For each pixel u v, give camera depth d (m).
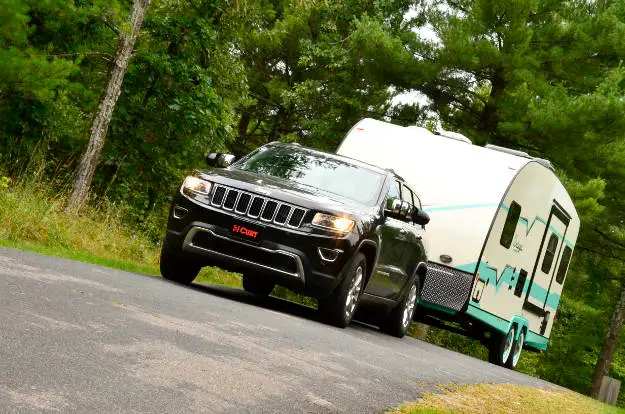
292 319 9.45
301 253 9.77
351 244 9.97
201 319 7.18
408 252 12.05
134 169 19.12
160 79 18.95
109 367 4.69
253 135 35.22
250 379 5.31
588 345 33.94
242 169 11.17
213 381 4.98
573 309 33.59
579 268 28.91
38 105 15.62
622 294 28.75
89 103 17.77
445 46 24.61
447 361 10.70
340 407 5.27
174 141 19.62
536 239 15.88
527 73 23.80
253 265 9.82
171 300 7.92
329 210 9.92
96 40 17.16
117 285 7.98
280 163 11.33
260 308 9.78
